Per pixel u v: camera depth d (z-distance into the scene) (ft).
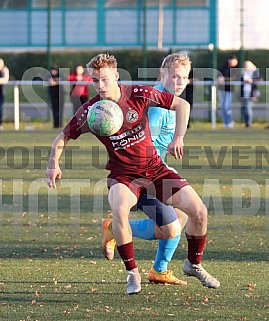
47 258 55.57
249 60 194.29
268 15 203.82
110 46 226.79
